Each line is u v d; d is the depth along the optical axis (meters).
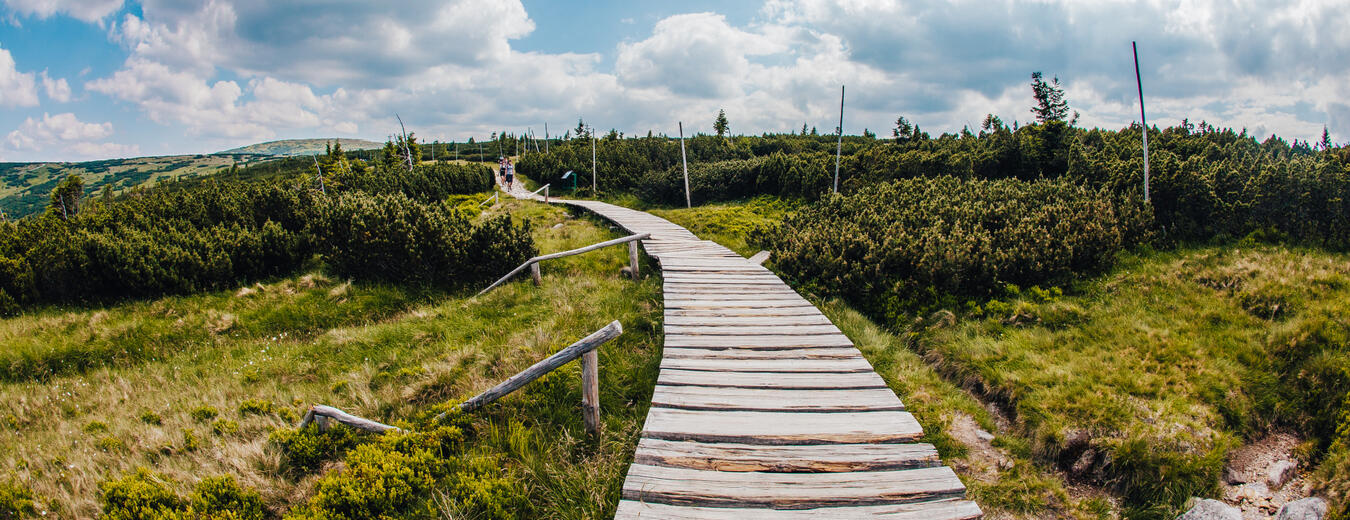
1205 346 6.55
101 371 8.11
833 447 4.49
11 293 9.51
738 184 22.48
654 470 4.22
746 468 4.27
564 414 5.78
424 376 7.00
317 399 6.79
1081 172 13.45
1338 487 4.55
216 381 7.59
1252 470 5.07
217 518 4.30
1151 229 9.75
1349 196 8.43
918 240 9.49
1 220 12.16
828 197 15.57
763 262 12.16
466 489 4.48
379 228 11.09
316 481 4.76
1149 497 4.91
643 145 36.59
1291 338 6.27
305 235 12.22
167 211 13.38
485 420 5.57
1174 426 5.34
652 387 6.52
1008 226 10.02
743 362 6.21
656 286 10.75
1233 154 12.34
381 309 10.32
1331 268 7.61
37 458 5.59
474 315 9.59
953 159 18.19
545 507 4.47
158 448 5.64
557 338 7.91
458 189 30.02
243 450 5.37
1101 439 5.28
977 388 6.66
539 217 19.75
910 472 4.17
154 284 10.01
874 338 7.84
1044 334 7.30
